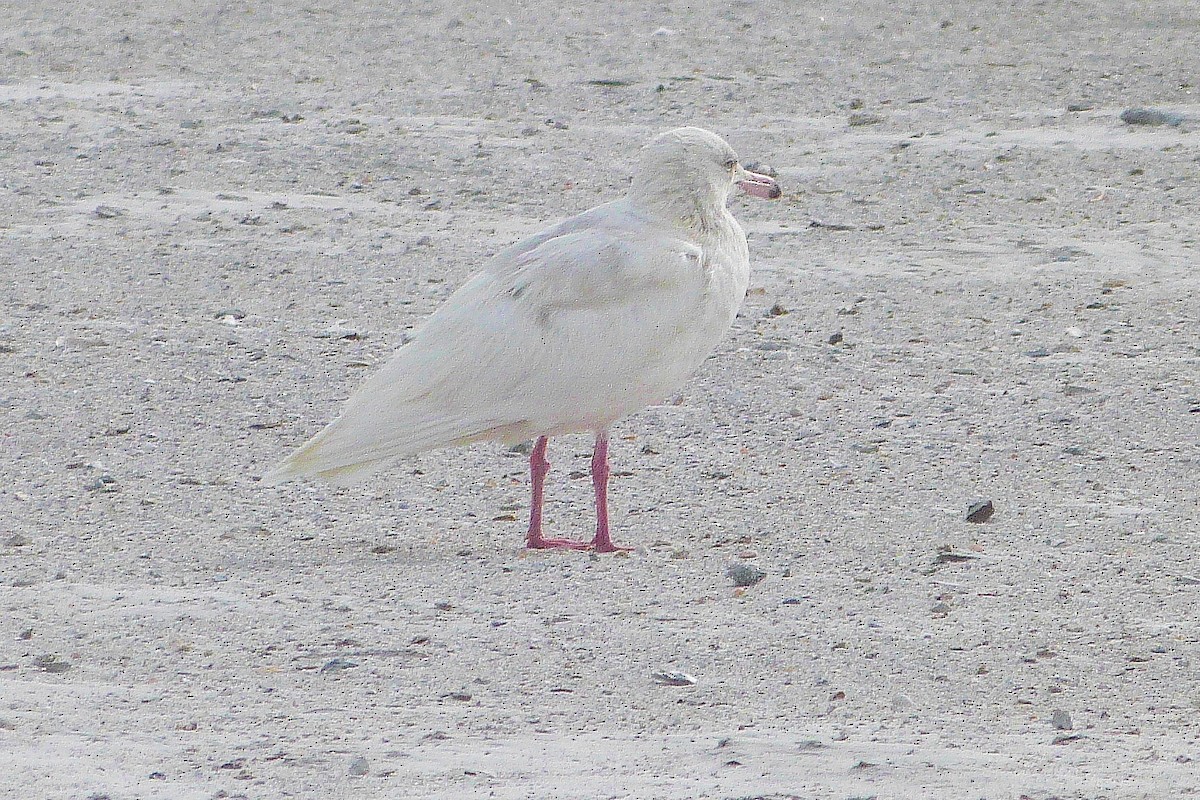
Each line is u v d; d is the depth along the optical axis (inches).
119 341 694.5
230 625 432.1
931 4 1467.8
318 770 345.7
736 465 562.3
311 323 722.2
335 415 613.0
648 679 399.2
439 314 490.9
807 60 1254.9
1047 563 474.6
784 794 331.9
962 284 772.6
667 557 484.4
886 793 332.5
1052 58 1238.3
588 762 350.0
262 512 522.6
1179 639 420.8
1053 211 887.1
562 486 547.8
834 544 492.4
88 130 1072.8
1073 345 683.4
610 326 478.3
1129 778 339.9
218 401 625.9
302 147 1027.9
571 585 461.7
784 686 395.2
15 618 437.1
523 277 481.7
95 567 474.9
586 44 1327.5
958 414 607.2
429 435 482.3
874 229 864.3
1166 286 762.2
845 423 599.5
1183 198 901.8
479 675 401.4
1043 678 399.2
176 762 350.3
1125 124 1042.1
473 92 1168.8
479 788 335.6
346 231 866.1
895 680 398.3
